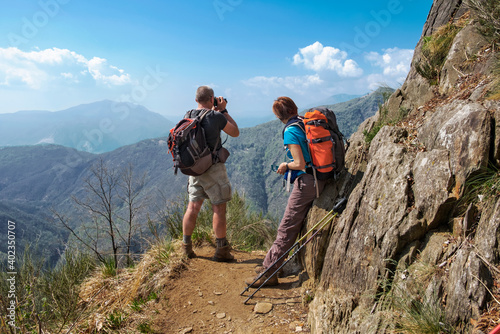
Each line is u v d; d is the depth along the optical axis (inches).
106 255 194.2
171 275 145.6
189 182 158.2
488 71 115.0
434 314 73.2
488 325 64.3
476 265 71.7
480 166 82.9
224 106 155.3
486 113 87.5
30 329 114.1
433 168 92.0
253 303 126.7
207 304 127.3
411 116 137.8
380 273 93.2
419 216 90.3
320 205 133.1
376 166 111.0
